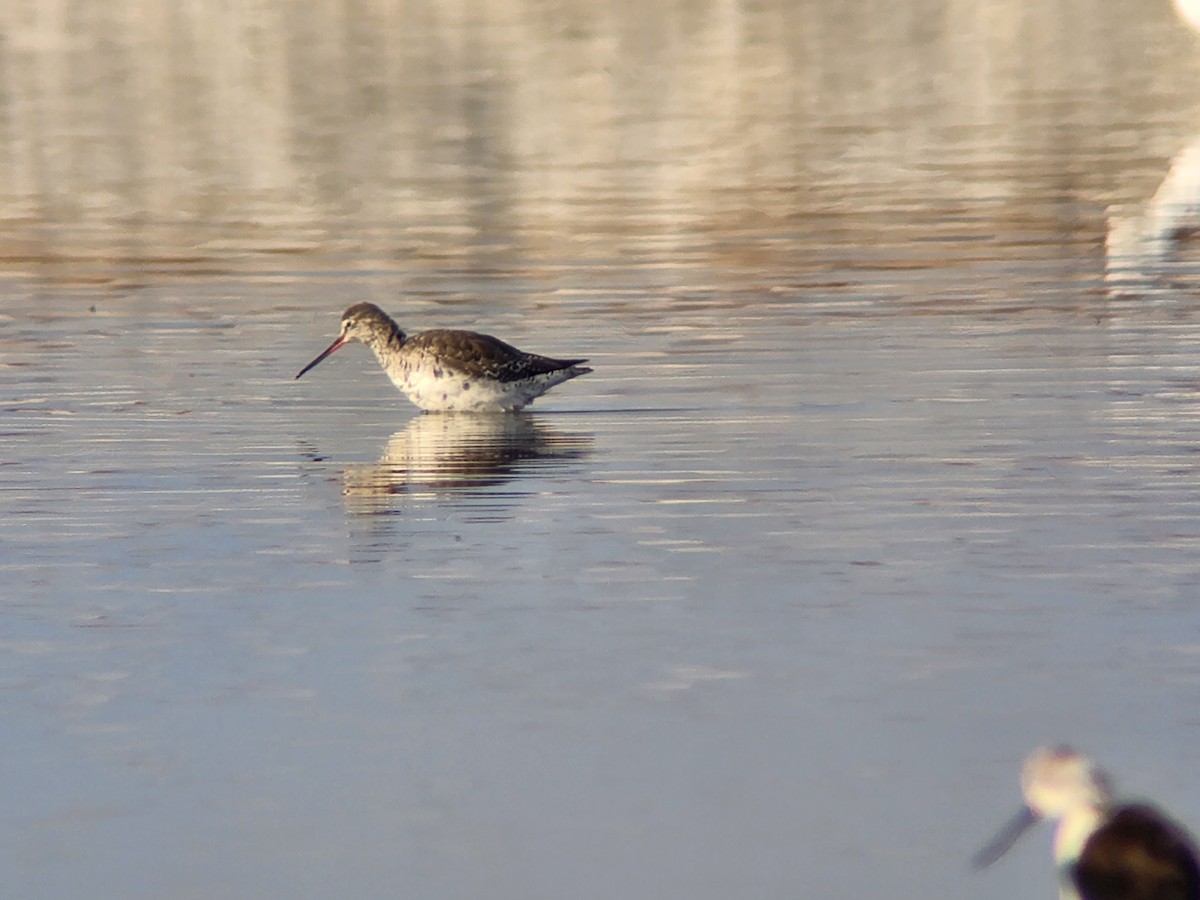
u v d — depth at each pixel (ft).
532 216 96.53
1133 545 46.11
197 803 33.40
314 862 31.45
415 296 78.54
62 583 44.70
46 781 34.24
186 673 38.99
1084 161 109.40
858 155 112.98
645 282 80.53
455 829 32.48
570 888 30.66
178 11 177.27
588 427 58.54
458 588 43.88
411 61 151.64
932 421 58.08
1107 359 65.57
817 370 64.90
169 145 120.88
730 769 34.40
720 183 104.94
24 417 60.49
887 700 37.14
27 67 153.48
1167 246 86.17
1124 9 172.14
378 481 53.01
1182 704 36.60
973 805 33.04
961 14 171.42
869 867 31.24
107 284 82.23
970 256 84.84
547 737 35.81
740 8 175.83
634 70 146.41
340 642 40.57
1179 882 26.73
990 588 43.29
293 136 122.72
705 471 53.31
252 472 54.13
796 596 43.01
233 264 86.28
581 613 42.14
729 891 30.50
